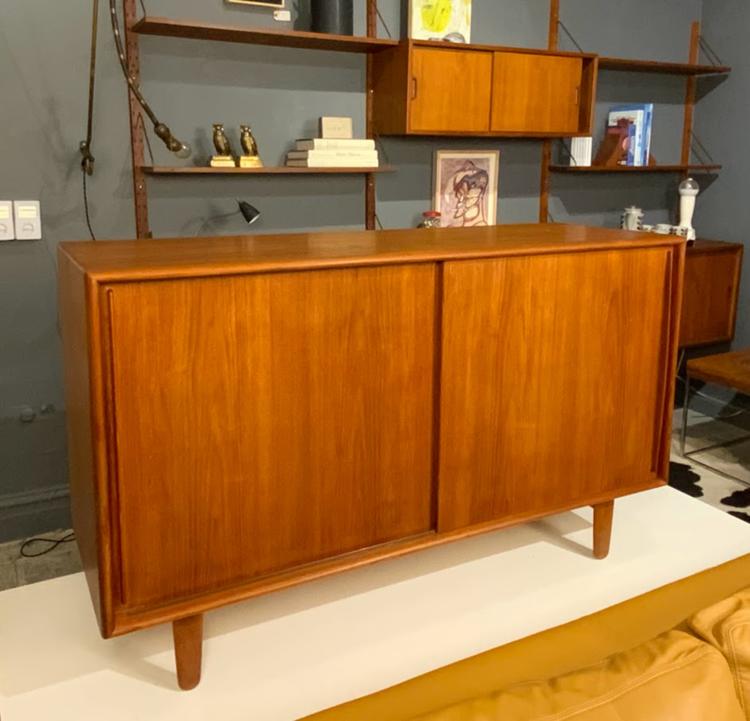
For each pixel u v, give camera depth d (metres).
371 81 3.25
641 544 1.90
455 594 1.67
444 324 1.47
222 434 1.31
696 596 1.49
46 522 2.93
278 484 1.38
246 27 2.71
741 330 4.18
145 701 1.35
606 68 3.88
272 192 3.14
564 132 3.50
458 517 1.59
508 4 3.53
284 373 1.34
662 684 1.04
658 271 1.73
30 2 2.61
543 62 3.36
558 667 1.26
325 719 1.14
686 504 2.12
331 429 1.41
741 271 4.12
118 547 1.26
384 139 3.34
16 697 1.36
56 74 2.68
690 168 4.01
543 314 1.59
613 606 1.46
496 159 3.66
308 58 3.10
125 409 1.22
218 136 2.86
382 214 3.41
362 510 1.49
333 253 1.41
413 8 3.17
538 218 3.86
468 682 1.22
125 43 2.75
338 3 2.93
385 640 1.51
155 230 2.94
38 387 2.85
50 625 1.56
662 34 4.08
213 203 3.03
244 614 1.59
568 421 1.69
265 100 3.05
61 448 2.92
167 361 1.24
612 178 4.08
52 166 2.73
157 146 2.88
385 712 1.15
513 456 1.63
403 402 1.48
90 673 1.43
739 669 1.11
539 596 1.67
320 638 1.52
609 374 1.72
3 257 2.72
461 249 1.49
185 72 2.89
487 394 1.56
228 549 1.36
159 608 1.31
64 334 1.54
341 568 1.46
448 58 3.12
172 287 1.21
